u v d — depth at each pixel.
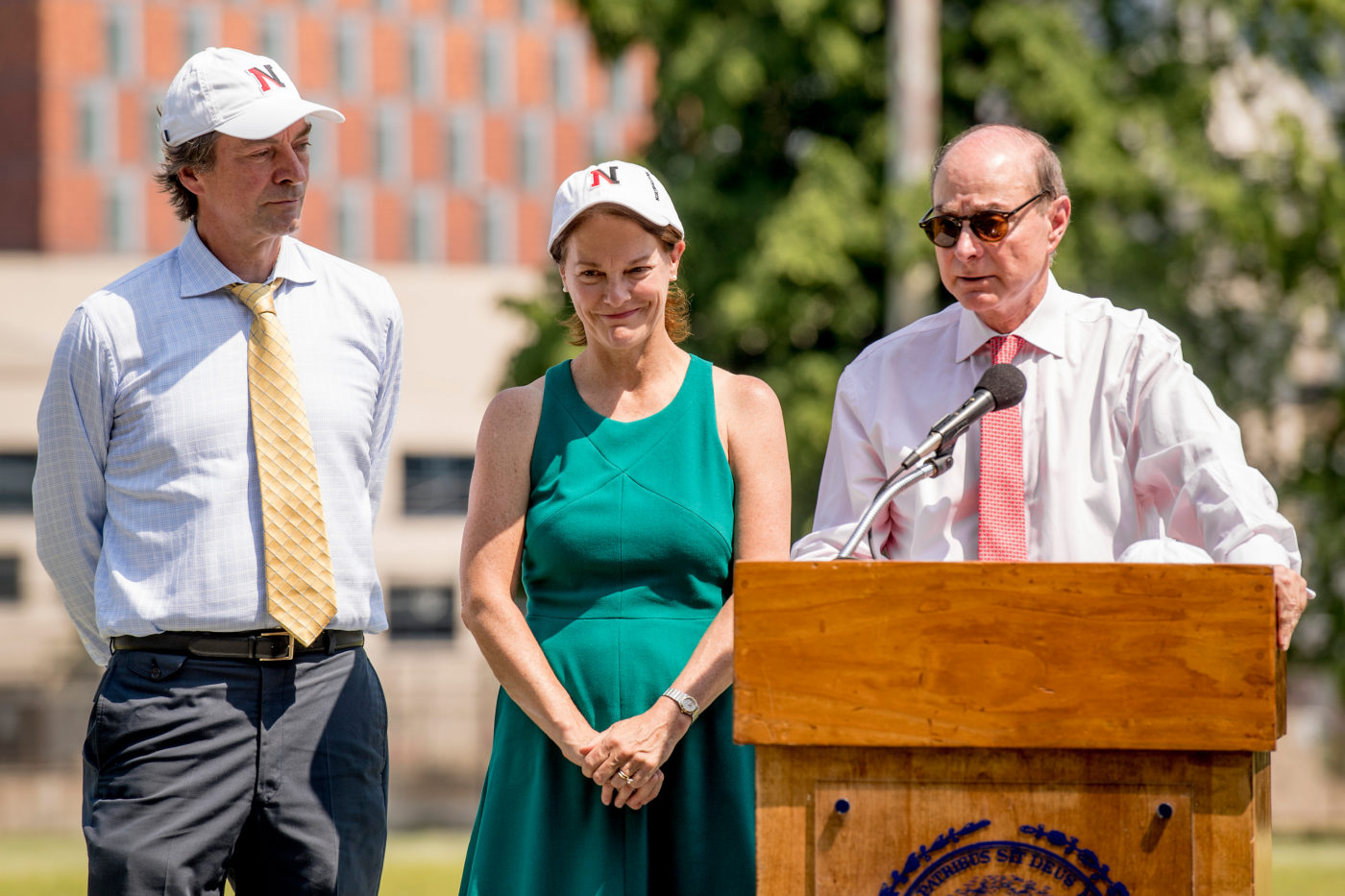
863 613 5.26
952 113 24.89
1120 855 5.19
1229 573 5.12
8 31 77.62
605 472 6.92
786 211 23.77
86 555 7.21
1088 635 5.18
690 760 6.84
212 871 6.93
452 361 51.84
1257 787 5.25
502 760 6.93
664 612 6.87
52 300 49.50
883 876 5.28
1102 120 24.50
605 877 6.68
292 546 7.00
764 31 24.56
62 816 37.91
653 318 6.88
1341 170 26.38
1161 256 25.67
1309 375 29.98
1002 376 6.13
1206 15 26.42
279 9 79.31
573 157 84.06
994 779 5.24
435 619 52.62
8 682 44.97
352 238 80.06
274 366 7.10
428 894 17.59
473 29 82.31
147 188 78.69
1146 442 6.77
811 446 23.55
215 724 6.93
